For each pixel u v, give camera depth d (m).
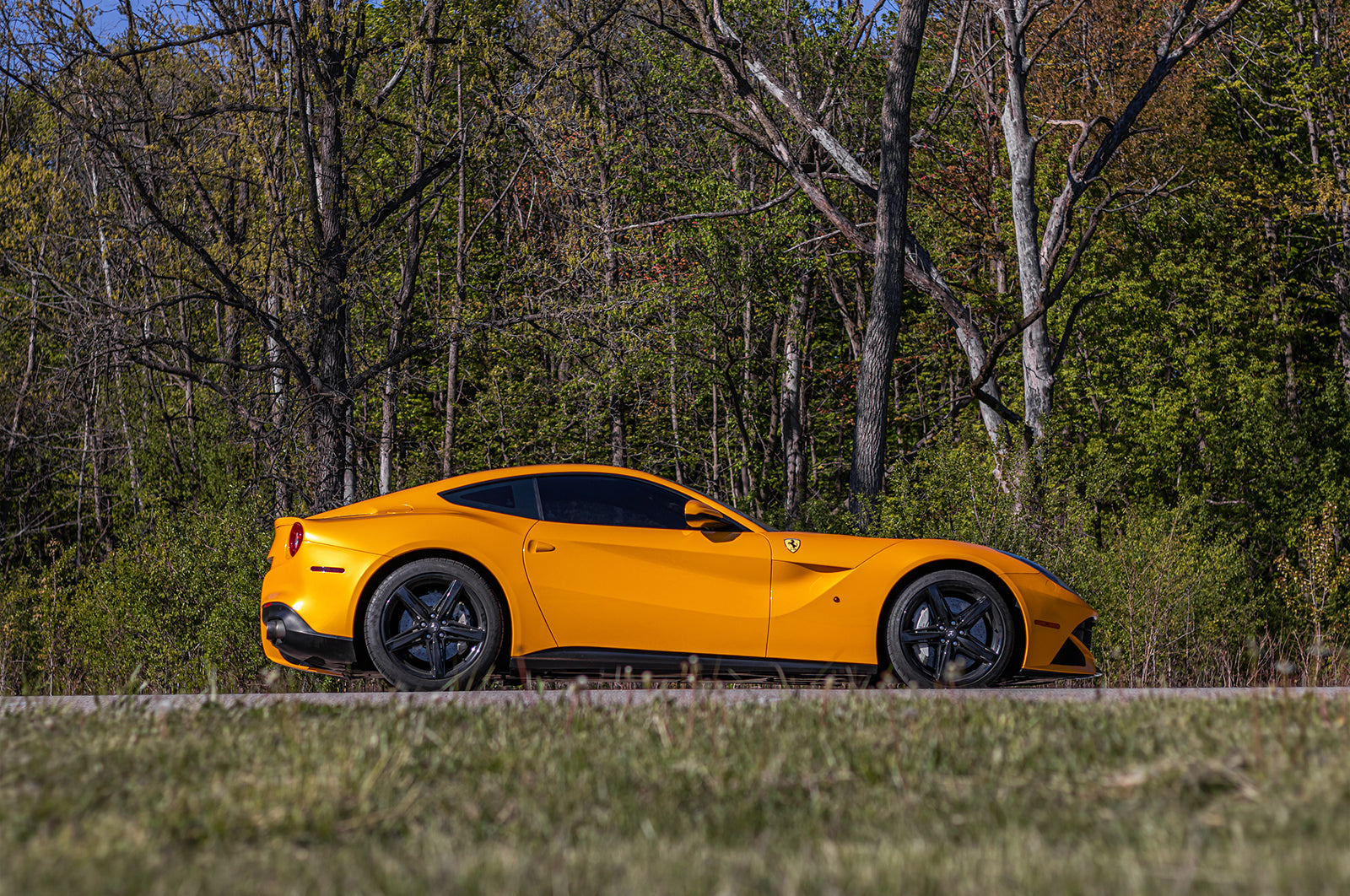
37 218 19.27
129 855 2.88
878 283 18.31
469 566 6.83
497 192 22.95
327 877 2.71
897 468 14.55
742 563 6.96
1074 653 7.20
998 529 13.52
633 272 24.00
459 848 3.00
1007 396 30.70
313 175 19.02
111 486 26.53
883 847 2.89
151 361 18.56
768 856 2.90
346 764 3.74
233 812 3.29
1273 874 2.55
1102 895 2.51
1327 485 25.75
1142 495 26.08
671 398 30.09
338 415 18.72
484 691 6.27
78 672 15.88
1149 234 30.53
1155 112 29.22
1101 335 28.83
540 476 7.16
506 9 21.09
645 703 5.21
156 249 18.95
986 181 30.50
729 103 26.33
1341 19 31.41
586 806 3.45
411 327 21.12
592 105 24.94
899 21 18.45
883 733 4.37
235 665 13.98
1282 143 33.00
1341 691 6.32
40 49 17.56
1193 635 13.22
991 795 3.52
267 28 19.25
